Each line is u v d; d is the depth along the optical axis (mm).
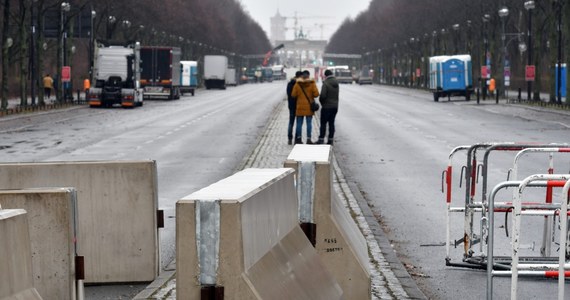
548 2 161875
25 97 130375
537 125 94312
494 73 195625
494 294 23500
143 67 178125
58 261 19984
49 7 142500
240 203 12531
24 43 130250
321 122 70312
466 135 80562
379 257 27266
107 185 25062
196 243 12508
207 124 97250
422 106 149125
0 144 69875
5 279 11688
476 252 28828
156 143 71188
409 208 37969
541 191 41031
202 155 61156
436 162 57188
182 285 12555
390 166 54875
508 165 53562
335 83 69875
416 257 28250
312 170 18375
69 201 19984
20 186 24641
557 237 30625
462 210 27312
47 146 68000
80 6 164750
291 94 69688
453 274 25906
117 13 192000
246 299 12453
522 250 28500
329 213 18391
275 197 14766
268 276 13406
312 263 16203
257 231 13391
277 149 64812
